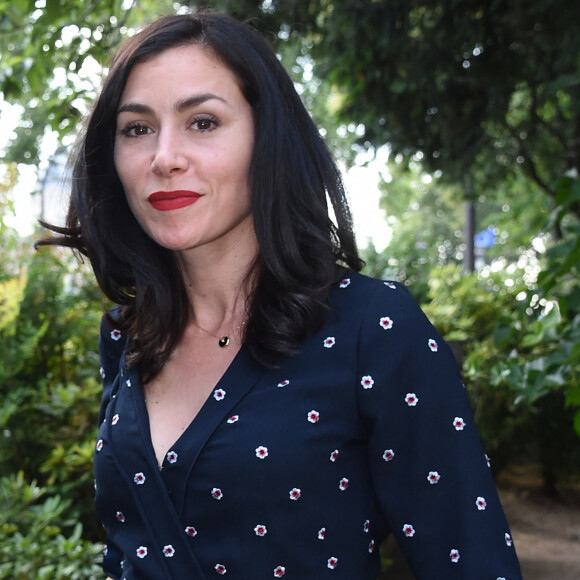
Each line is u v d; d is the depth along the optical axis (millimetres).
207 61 1266
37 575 2301
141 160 1295
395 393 1172
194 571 1189
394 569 3209
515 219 7926
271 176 1269
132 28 3453
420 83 4871
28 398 3477
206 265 1341
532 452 5730
